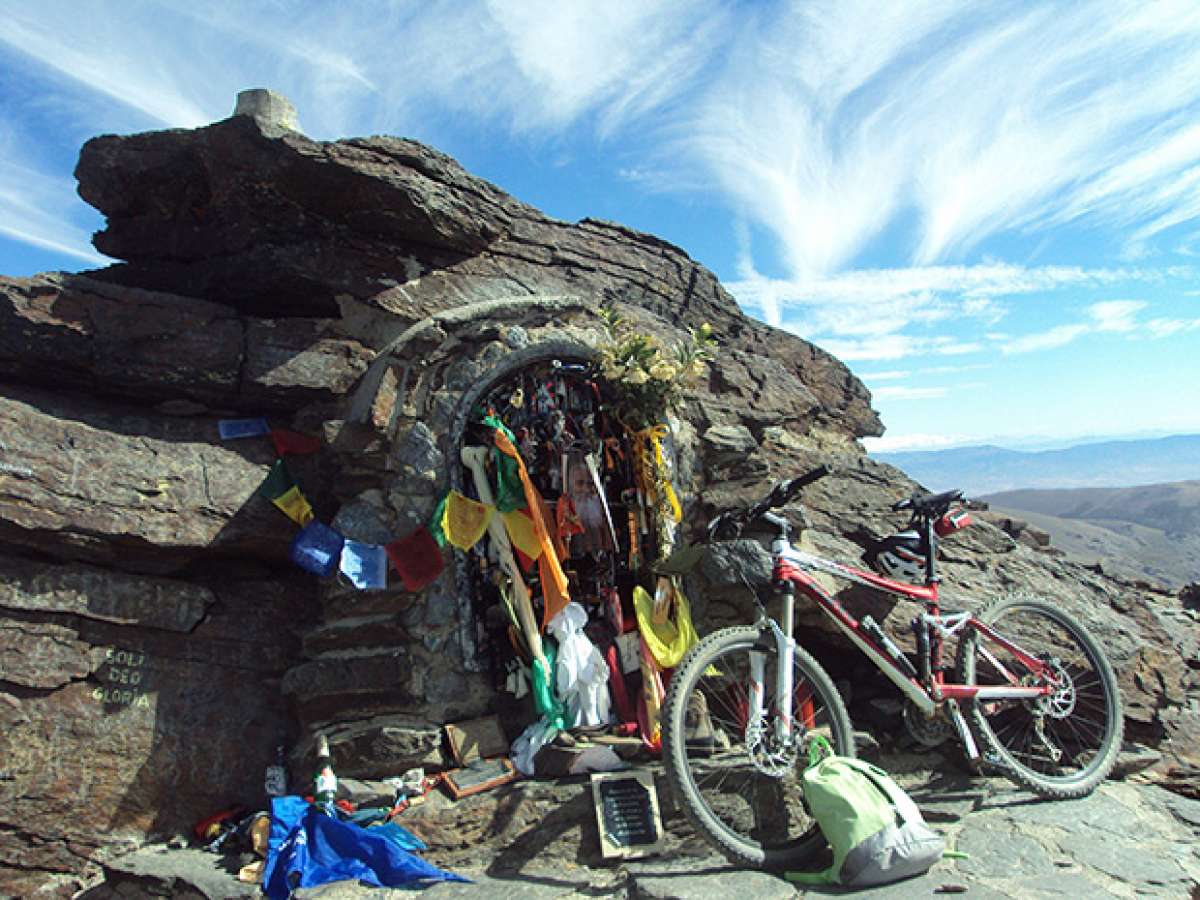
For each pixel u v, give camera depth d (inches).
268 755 178.1
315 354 194.4
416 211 195.8
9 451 164.6
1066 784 158.9
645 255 262.4
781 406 249.9
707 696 182.4
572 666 173.6
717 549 192.2
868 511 226.4
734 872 130.6
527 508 186.9
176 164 202.7
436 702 177.5
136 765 166.7
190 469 183.2
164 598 177.0
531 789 157.9
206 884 139.3
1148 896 120.9
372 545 179.6
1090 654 179.2
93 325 181.2
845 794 124.3
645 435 199.9
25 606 162.9
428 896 135.8
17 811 154.6
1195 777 177.5
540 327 208.1
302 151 185.6
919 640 161.8
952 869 127.9
